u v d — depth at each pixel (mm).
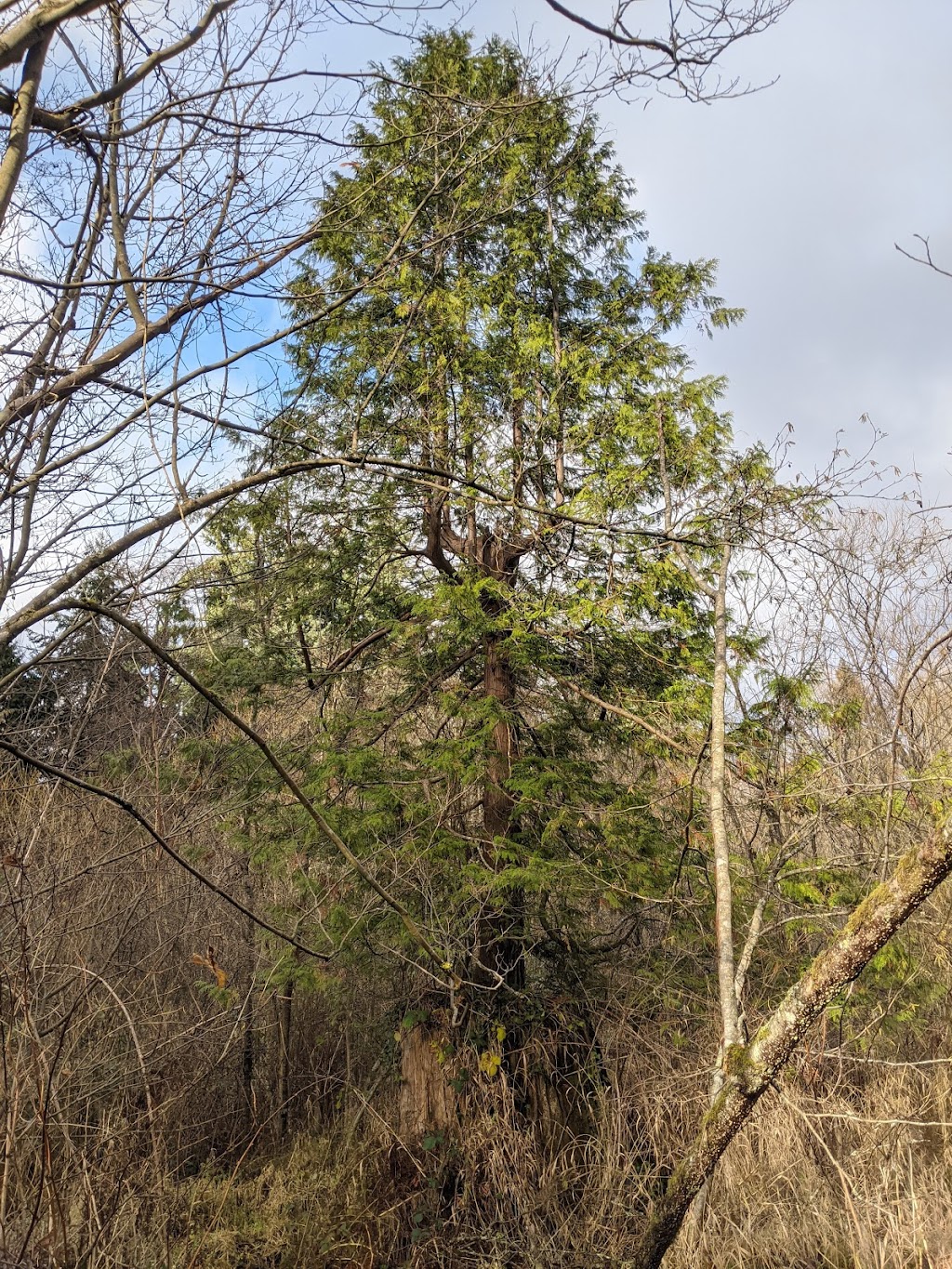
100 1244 4676
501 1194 7086
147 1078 5504
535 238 9125
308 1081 10211
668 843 7906
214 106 3484
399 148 4230
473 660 9922
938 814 3016
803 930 6816
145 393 3252
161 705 7219
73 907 5910
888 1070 7172
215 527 5781
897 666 6434
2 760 5305
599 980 8586
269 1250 6738
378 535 9109
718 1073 3744
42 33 2395
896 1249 5145
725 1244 5750
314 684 9375
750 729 7094
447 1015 7949
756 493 5223
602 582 7273
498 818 8586
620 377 8508
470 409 7887
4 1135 4305
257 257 3449
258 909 9336
